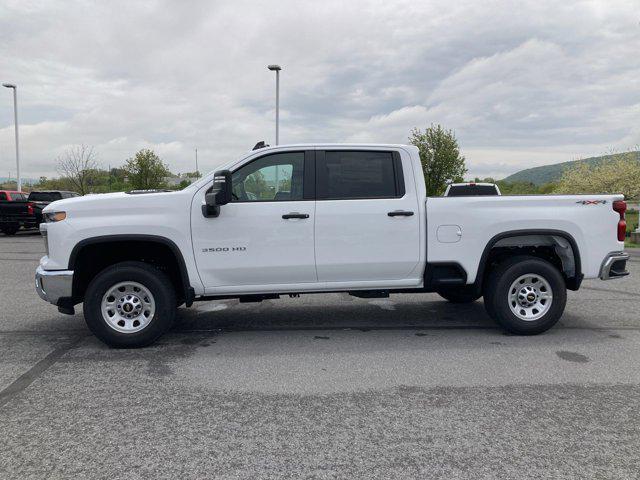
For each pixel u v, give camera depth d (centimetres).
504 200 543
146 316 521
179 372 447
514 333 560
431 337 557
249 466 288
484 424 339
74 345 534
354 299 775
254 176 530
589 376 431
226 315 670
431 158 2834
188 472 282
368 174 541
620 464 288
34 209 2048
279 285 534
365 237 530
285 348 519
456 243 541
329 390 402
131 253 552
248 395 393
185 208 511
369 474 278
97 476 278
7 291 848
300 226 521
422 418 349
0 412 364
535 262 546
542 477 275
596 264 554
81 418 352
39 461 294
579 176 2512
